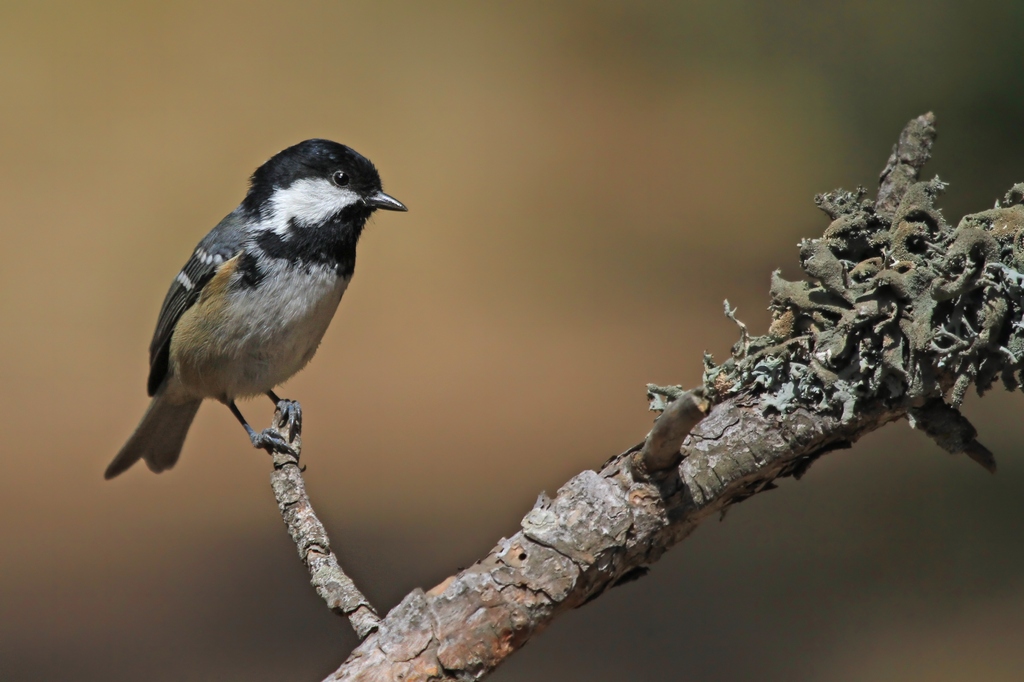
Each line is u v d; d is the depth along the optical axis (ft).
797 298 9.77
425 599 9.27
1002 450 31.65
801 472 10.03
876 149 50.39
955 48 49.67
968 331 9.19
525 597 9.15
